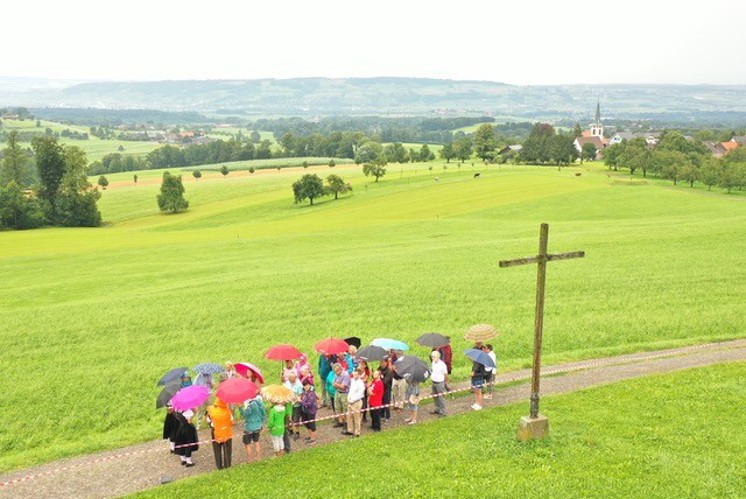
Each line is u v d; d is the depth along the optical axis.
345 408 22.66
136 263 66.38
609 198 106.62
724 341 30.55
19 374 31.12
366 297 42.44
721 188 141.38
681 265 47.59
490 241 66.38
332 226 94.75
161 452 21.80
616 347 30.03
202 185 182.88
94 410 26.34
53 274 62.81
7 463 21.50
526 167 190.62
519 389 25.27
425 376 21.25
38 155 142.62
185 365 31.20
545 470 17.47
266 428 23.42
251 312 40.28
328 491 17.22
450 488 16.88
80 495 18.94
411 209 112.50
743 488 15.97
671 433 19.31
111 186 195.88
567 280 44.47
